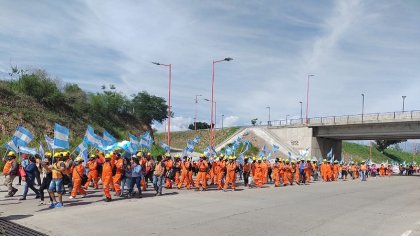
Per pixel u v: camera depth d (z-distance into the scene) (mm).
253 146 60938
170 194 18359
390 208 16031
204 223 11367
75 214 12445
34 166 15656
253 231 10453
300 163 29281
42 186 14320
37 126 38375
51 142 22734
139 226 10773
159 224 11102
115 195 17312
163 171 18078
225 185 20766
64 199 15789
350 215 13695
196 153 57531
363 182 34031
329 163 35344
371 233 10711
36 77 44562
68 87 51156
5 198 15805
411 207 16688
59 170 13703
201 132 78062
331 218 12891
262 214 13219
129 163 17359
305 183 29156
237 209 14172
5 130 35031
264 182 26344
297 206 15523
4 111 36812
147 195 17828
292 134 60875
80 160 16156
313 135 58312
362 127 52250
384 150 102875
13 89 42094
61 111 45312
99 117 52219
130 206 14281
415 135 51062
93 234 9758
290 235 10117
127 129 58062
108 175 15445
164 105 77438
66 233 9820
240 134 66438
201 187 21781
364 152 91812
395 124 48562
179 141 78000
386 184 32094
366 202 17828
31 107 41000
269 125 65562
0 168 26531
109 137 24734
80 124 46094
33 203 14617
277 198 18078
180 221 11617
